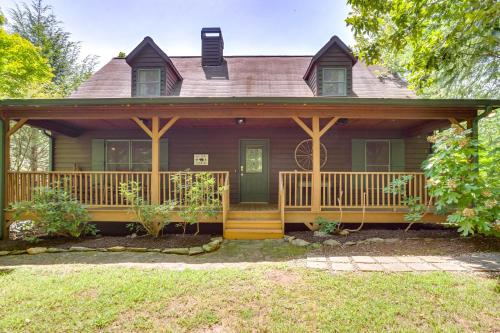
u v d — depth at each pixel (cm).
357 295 307
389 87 874
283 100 576
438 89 930
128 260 458
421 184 617
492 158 526
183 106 608
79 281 352
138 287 332
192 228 689
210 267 413
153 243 552
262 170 866
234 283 344
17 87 1090
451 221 487
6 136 618
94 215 626
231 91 846
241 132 869
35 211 580
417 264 407
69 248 525
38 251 501
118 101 575
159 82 824
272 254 483
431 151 866
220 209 641
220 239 569
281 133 869
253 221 628
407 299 295
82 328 251
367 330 243
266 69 974
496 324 249
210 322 259
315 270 387
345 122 714
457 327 245
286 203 839
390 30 723
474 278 348
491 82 848
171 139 867
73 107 604
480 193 466
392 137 863
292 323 256
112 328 251
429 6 539
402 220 626
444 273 365
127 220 628
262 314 272
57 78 2022
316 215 634
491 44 651
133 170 866
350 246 519
